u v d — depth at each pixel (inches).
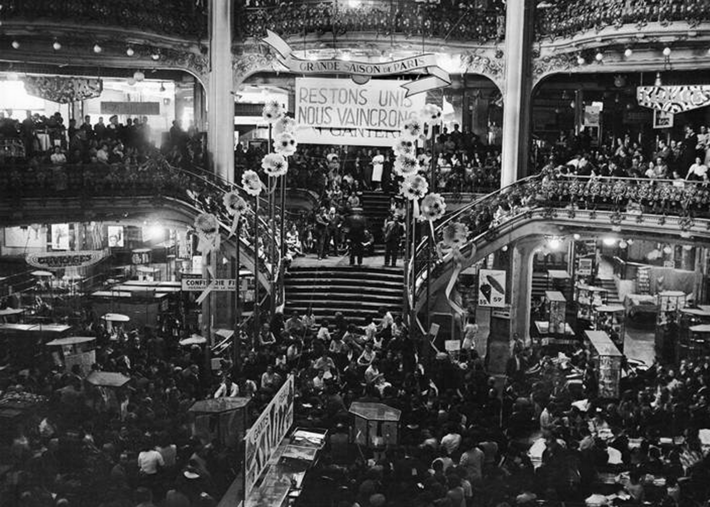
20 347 814.5
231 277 1122.0
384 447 541.3
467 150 1227.2
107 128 1071.6
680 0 935.7
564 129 1380.4
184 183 1068.5
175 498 469.4
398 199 1193.4
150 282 1171.3
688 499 517.3
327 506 475.8
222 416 597.6
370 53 1141.7
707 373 818.8
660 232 945.5
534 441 703.1
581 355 906.1
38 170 966.4
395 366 772.6
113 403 669.9
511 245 1067.9
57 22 1010.1
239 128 1523.1
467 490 507.2
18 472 510.9
